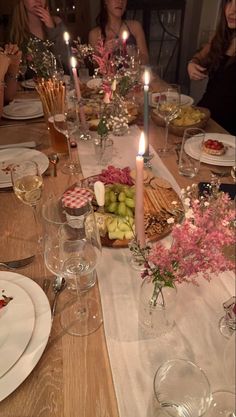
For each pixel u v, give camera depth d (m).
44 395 0.61
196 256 0.55
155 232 0.95
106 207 0.98
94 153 1.42
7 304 0.74
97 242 0.73
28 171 1.03
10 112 1.79
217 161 1.30
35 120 1.75
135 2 3.64
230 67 2.10
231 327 0.72
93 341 0.71
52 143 1.43
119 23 2.84
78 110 1.52
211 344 0.70
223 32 2.13
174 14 3.78
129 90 1.71
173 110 1.38
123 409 0.59
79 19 3.70
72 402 0.61
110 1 2.68
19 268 0.88
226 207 0.62
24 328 0.69
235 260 0.67
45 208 0.93
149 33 3.89
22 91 2.15
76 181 1.24
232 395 0.60
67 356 0.68
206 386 0.57
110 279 0.84
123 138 1.54
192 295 0.80
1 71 1.71
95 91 1.92
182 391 0.58
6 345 0.66
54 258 0.72
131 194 1.01
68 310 0.77
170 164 1.33
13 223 1.04
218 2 3.35
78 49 2.10
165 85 2.04
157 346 0.69
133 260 0.88
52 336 0.72
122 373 0.65
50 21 2.68
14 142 1.54
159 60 4.11
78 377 0.64
